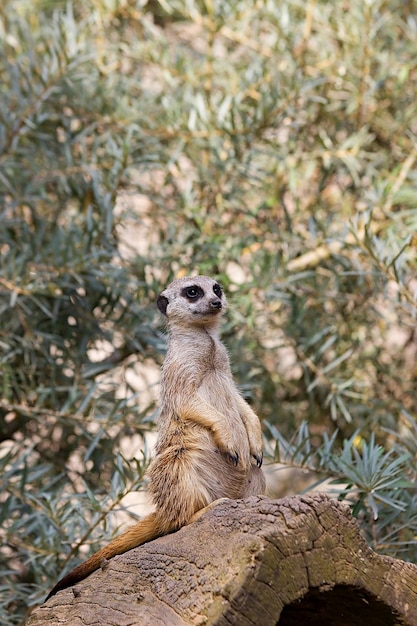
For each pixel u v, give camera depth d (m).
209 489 4.89
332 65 9.33
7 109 8.81
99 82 9.27
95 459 8.28
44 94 8.48
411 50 9.51
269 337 9.05
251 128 8.73
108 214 7.97
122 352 8.84
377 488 5.77
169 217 9.15
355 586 4.00
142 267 8.61
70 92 9.22
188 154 9.51
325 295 8.77
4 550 8.03
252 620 3.64
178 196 9.40
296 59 9.38
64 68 8.49
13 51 9.68
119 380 8.91
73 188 9.30
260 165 9.31
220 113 8.71
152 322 8.35
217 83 9.80
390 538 6.33
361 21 9.10
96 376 8.95
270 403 9.19
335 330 8.80
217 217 8.82
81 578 4.60
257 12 9.52
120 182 8.58
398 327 9.43
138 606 3.78
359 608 4.18
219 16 9.35
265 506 3.96
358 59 9.23
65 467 8.54
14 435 9.33
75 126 9.79
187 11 9.54
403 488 6.45
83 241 8.01
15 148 8.66
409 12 9.86
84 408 7.48
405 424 8.54
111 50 9.80
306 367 8.55
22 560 7.84
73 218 8.36
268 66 9.40
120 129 9.11
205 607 3.64
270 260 8.46
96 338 8.63
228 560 3.76
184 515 4.73
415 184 8.84
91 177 8.96
